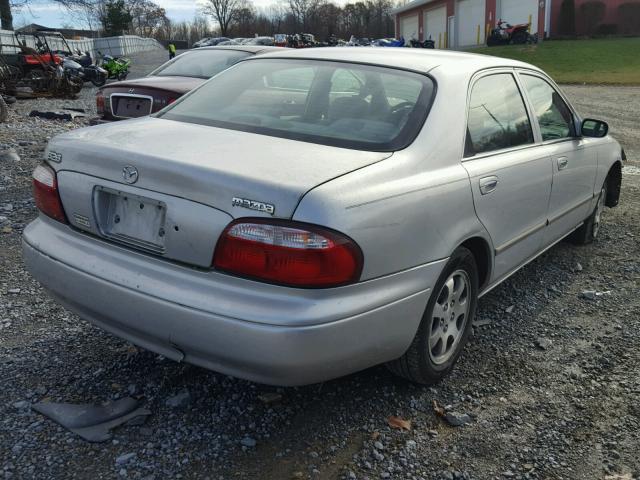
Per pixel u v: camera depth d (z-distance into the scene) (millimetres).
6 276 4613
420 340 3064
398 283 2764
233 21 99312
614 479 2672
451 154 3172
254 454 2736
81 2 27094
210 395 3152
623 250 5734
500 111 3818
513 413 3135
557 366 3607
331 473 2650
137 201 2752
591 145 5094
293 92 3467
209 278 2533
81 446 2727
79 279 2869
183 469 2621
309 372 2494
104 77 22219
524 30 41500
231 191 2469
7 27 25984
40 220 3246
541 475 2689
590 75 27844
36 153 9000
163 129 3182
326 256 2402
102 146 2895
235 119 3299
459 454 2812
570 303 4523
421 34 57125
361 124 3111
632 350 3805
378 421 3018
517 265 4117
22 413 2936
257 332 2395
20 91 17797
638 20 41875
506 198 3600
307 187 2457
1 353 3479
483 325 4121
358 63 3559
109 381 3234
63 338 3684
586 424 3055
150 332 2662
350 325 2527
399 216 2701
